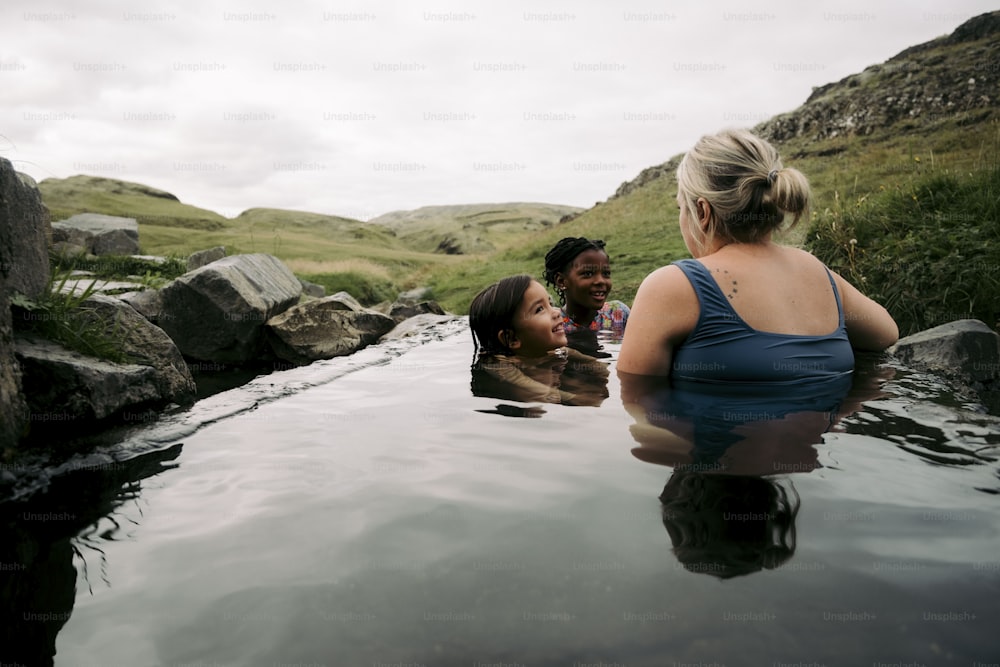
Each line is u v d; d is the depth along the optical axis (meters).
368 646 0.98
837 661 0.90
